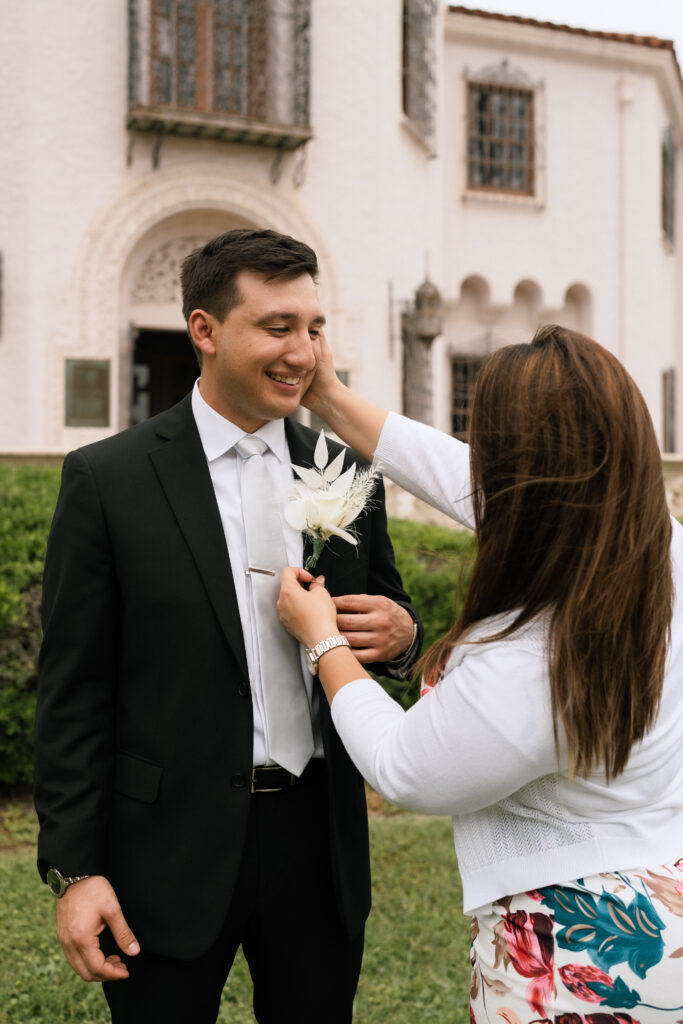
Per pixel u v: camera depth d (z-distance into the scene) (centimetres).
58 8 1062
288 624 181
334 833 191
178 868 179
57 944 348
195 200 1123
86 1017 306
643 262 1572
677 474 1209
